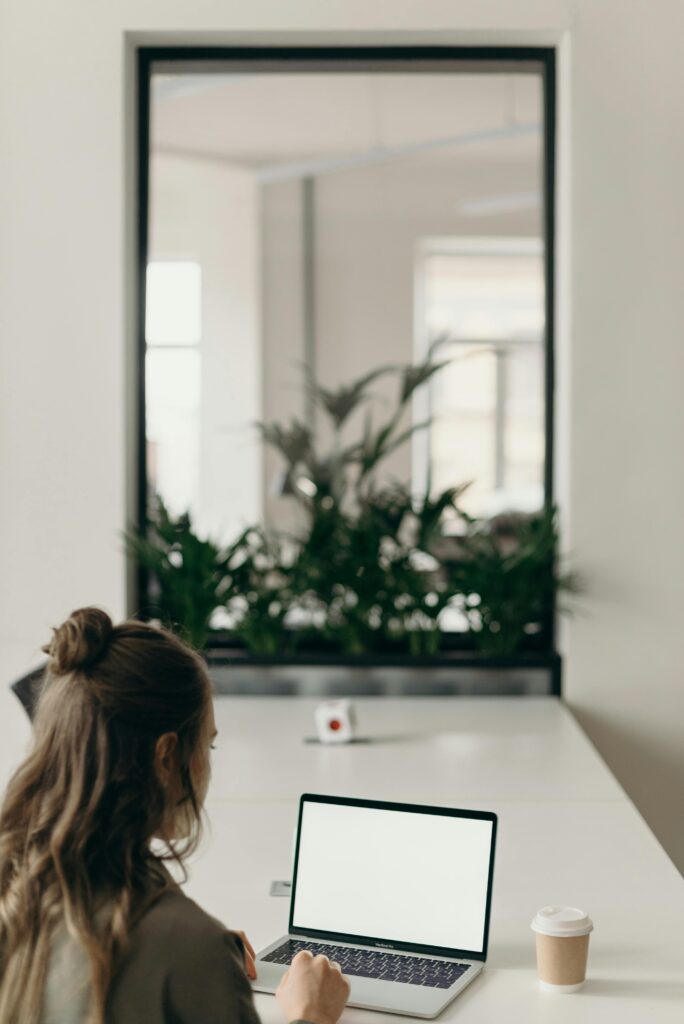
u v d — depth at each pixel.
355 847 1.71
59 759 1.18
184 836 1.25
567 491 3.42
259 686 3.46
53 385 3.42
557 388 3.61
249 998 1.17
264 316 8.87
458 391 9.14
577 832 2.20
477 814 1.66
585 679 3.42
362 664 3.46
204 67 3.65
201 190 8.32
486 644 3.53
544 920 1.54
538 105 7.36
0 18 3.38
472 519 3.62
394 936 1.66
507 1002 1.50
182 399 8.41
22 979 1.14
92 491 3.43
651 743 3.42
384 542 3.60
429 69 3.66
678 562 3.40
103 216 3.40
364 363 9.05
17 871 1.18
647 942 1.71
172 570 3.41
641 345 3.38
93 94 3.39
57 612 3.43
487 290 9.16
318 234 8.97
